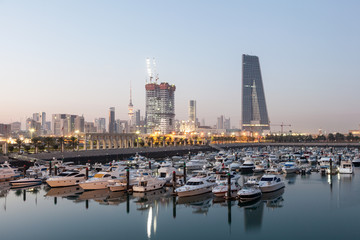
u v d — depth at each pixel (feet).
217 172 327.47
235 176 299.38
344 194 264.52
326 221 198.29
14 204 242.99
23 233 185.06
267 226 191.52
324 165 403.54
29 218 210.38
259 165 411.54
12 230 189.37
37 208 232.12
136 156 556.10
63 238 177.78
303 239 171.73
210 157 597.11
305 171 378.73
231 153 638.12
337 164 468.34
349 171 374.63
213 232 183.93
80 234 183.21
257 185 262.67
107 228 192.13
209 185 265.34
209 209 225.76
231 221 200.64
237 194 246.27
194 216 211.82
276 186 271.90
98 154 588.91
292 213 214.48
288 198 252.21
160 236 179.32
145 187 273.75
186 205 236.43
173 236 179.01
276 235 177.99
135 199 255.70
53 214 218.59
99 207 233.96
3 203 245.86
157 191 281.13
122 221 204.03
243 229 187.11
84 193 276.00
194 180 262.67
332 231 182.19
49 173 356.59
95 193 275.80
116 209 228.84
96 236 180.34
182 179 311.47
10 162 439.22
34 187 306.96
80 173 312.71
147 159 540.11
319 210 220.02
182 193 250.37
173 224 197.36
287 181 326.03
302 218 204.33
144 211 223.92
